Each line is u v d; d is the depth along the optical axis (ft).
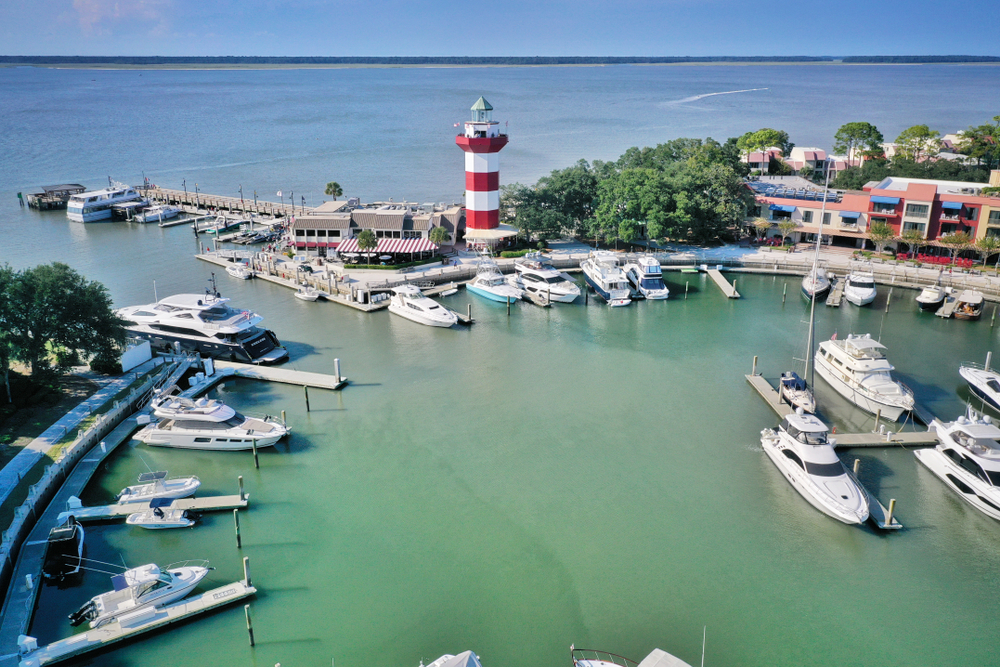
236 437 172.55
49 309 190.49
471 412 194.39
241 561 135.54
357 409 195.83
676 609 124.77
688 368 222.28
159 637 117.70
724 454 173.58
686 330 253.85
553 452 174.50
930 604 126.31
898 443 173.99
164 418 179.32
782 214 349.20
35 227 413.18
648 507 152.87
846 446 173.47
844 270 304.91
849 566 135.44
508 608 124.77
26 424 175.63
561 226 350.23
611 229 334.65
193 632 118.83
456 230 352.49
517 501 154.81
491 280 289.74
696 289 299.58
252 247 363.35
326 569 133.80
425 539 142.41
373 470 166.50
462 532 144.56
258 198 499.51
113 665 112.16
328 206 367.25
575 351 236.22
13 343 183.83
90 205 428.15
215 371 213.25
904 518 148.66
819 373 215.92
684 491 158.51
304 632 119.24
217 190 527.40
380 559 136.67
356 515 149.89
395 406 197.77
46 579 128.36
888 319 260.01
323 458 171.73
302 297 283.38
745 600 127.03
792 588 129.80
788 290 296.10
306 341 243.60
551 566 135.03
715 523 147.64
